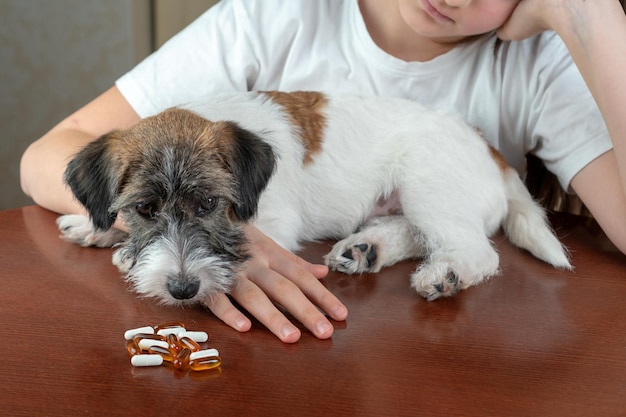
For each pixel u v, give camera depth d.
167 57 1.17
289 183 1.03
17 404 0.67
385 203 1.10
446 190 1.02
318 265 0.92
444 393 0.71
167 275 0.82
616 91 0.98
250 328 0.79
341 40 1.18
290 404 0.68
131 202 0.86
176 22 1.82
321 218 1.07
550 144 1.11
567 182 1.10
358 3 1.18
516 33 1.05
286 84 1.18
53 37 1.83
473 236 0.98
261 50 1.17
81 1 1.80
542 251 0.99
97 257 0.93
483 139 1.10
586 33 0.99
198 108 1.02
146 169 0.86
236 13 1.19
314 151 1.06
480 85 1.15
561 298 0.88
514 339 0.79
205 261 0.83
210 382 0.71
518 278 0.94
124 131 0.90
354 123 1.08
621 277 0.95
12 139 1.91
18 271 0.89
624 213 1.01
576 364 0.75
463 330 0.81
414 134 1.07
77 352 0.74
